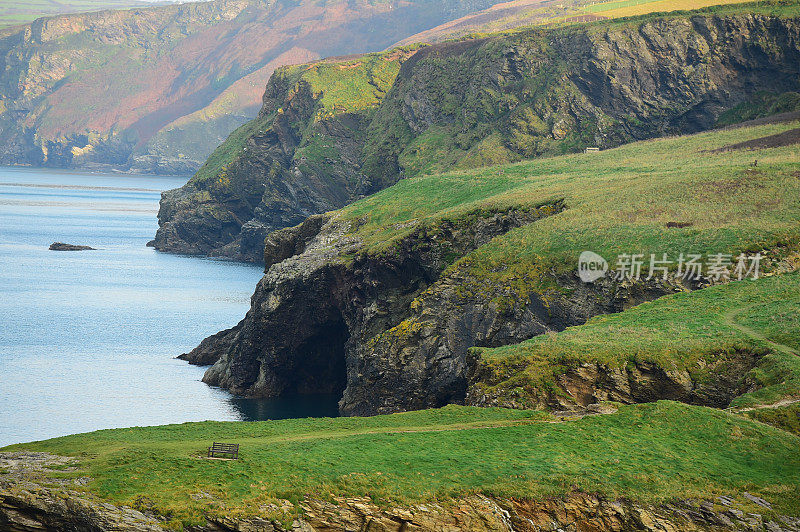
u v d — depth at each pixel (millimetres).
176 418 84625
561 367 59750
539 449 44438
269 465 40469
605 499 39906
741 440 45781
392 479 40125
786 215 80750
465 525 37781
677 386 56625
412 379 82250
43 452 43062
